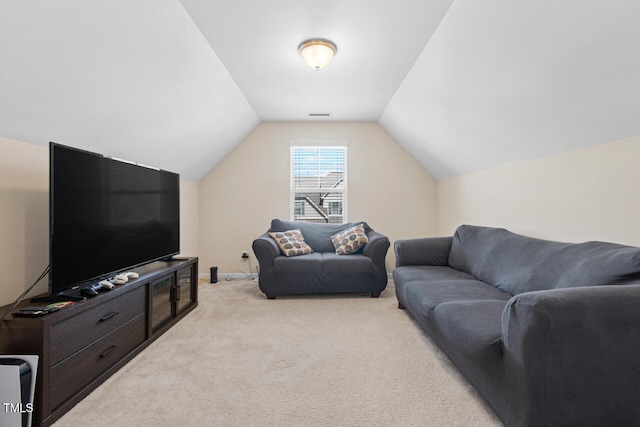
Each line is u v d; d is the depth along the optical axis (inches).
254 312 109.3
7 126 64.0
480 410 55.6
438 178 165.5
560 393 43.2
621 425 43.7
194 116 112.8
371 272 125.9
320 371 69.4
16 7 48.0
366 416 54.2
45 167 74.7
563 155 82.0
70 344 56.9
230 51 95.0
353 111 151.7
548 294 44.6
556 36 57.7
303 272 124.7
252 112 149.7
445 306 68.9
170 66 83.7
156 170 99.2
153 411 55.4
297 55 98.0
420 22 80.4
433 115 117.0
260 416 54.3
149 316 82.9
